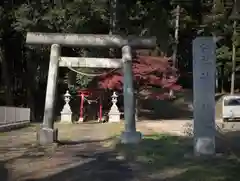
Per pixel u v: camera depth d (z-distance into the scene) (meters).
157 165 9.95
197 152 10.95
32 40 15.24
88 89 31.47
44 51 31.30
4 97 39.22
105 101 34.00
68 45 15.55
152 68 29.52
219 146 12.66
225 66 43.66
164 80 30.36
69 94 31.42
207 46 10.95
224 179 8.01
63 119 29.56
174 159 10.73
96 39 15.41
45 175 8.95
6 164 10.46
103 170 9.47
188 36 46.50
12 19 30.73
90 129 22.66
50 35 15.30
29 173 9.19
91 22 30.56
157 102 43.81
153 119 30.72
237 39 38.38
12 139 16.83
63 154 12.36
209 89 10.96
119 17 30.80
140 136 14.88
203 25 33.25
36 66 35.38
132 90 15.38
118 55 30.73
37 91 38.47
